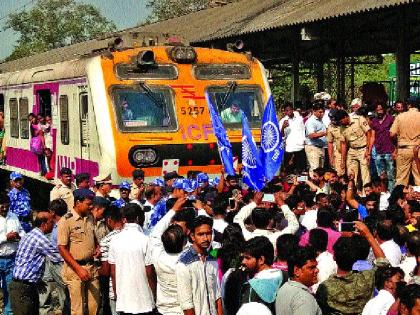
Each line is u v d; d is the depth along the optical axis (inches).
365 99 768.3
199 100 496.4
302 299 205.8
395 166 549.0
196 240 232.8
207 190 396.5
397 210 330.0
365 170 513.3
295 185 398.0
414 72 1116.5
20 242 346.3
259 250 222.7
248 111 510.0
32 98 647.8
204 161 492.1
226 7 1003.3
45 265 374.0
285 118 591.2
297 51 761.6
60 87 560.7
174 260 253.9
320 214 296.8
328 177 432.1
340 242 226.5
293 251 215.9
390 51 845.8
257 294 218.7
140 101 482.9
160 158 478.3
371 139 511.5
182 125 487.8
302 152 591.8
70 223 319.3
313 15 625.0
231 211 354.0
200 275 229.5
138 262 287.1
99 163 476.1
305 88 941.8
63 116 556.1
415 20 630.5
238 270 252.4
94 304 327.3
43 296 364.5
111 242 293.4
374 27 665.6
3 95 757.9
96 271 327.3
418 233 258.8
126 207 293.6
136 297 287.0
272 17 730.2
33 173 652.1
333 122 535.8
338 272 227.8
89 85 487.2
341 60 919.0
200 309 228.2
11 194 489.7
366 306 216.4
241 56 523.8
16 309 343.3
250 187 377.1
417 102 510.3
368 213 384.5
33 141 619.5
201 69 505.0
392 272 219.9
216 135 408.8
